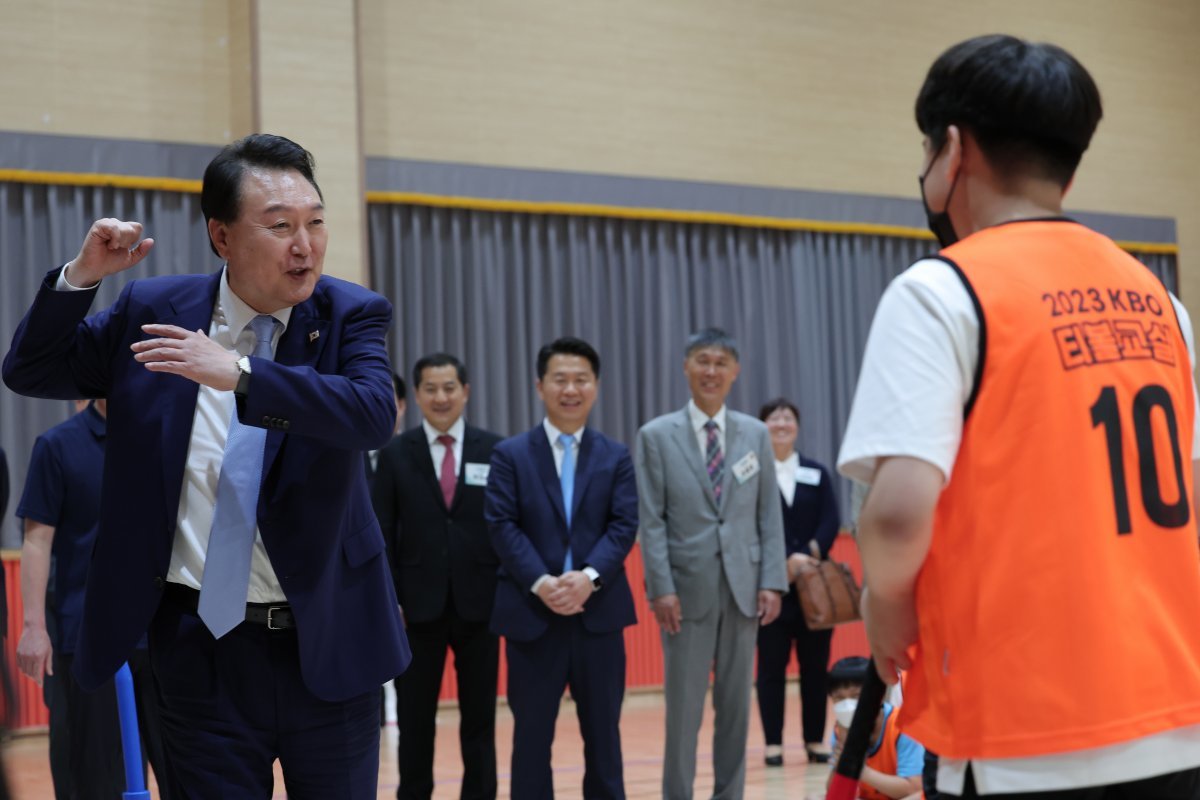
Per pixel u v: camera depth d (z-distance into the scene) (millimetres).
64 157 7945
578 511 4797
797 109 10242
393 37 8922
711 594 5062
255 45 8172
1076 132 1674
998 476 1562
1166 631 1579
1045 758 1528
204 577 2191
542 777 4629
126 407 2238
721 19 10016
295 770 2303
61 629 4012
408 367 8805
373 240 8781
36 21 7977
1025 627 1538
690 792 5055
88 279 2164
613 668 4688
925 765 1858
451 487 5312
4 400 7746
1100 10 11500
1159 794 1589
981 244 1642
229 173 2193
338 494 2238
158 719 2322
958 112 1692
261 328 2258
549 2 9422
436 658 5188
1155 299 1704
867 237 10508
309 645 2207
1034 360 1574
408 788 5145
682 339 9727
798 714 8469
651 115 9703
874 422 1566
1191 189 11805
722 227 9953
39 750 7242
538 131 9305
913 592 1646
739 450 5188
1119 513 1577
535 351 9242
